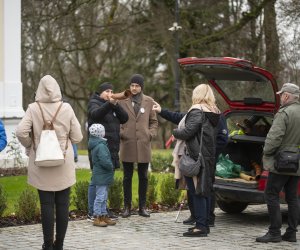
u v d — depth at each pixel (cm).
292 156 800
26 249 751
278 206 820
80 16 2850
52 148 675
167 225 916
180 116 953
